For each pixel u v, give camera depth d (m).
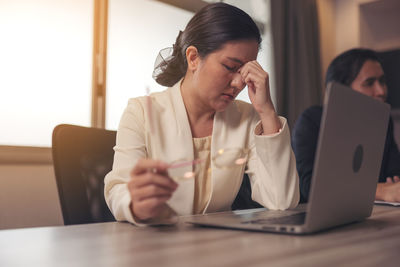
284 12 3.42
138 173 0.79
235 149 0.97
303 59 3.45
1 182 2.02
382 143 0.94
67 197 1.16
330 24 4.03
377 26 4.14
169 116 1.29
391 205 1.34
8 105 2.20
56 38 2.38
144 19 2.80
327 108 0.67
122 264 0.50
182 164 0.75
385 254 0.55
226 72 1.21
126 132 1.22
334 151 0.71
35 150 2.17
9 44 2.21
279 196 1.15
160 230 0.78
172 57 1.41
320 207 0.70
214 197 1.28
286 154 1.16
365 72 2.20
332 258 0.53
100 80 2.51
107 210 1.25
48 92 2.34
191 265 0.49
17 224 2.05
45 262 0.52
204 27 1.24
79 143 1.24
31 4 2.29
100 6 2.53
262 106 1.20
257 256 0.54
